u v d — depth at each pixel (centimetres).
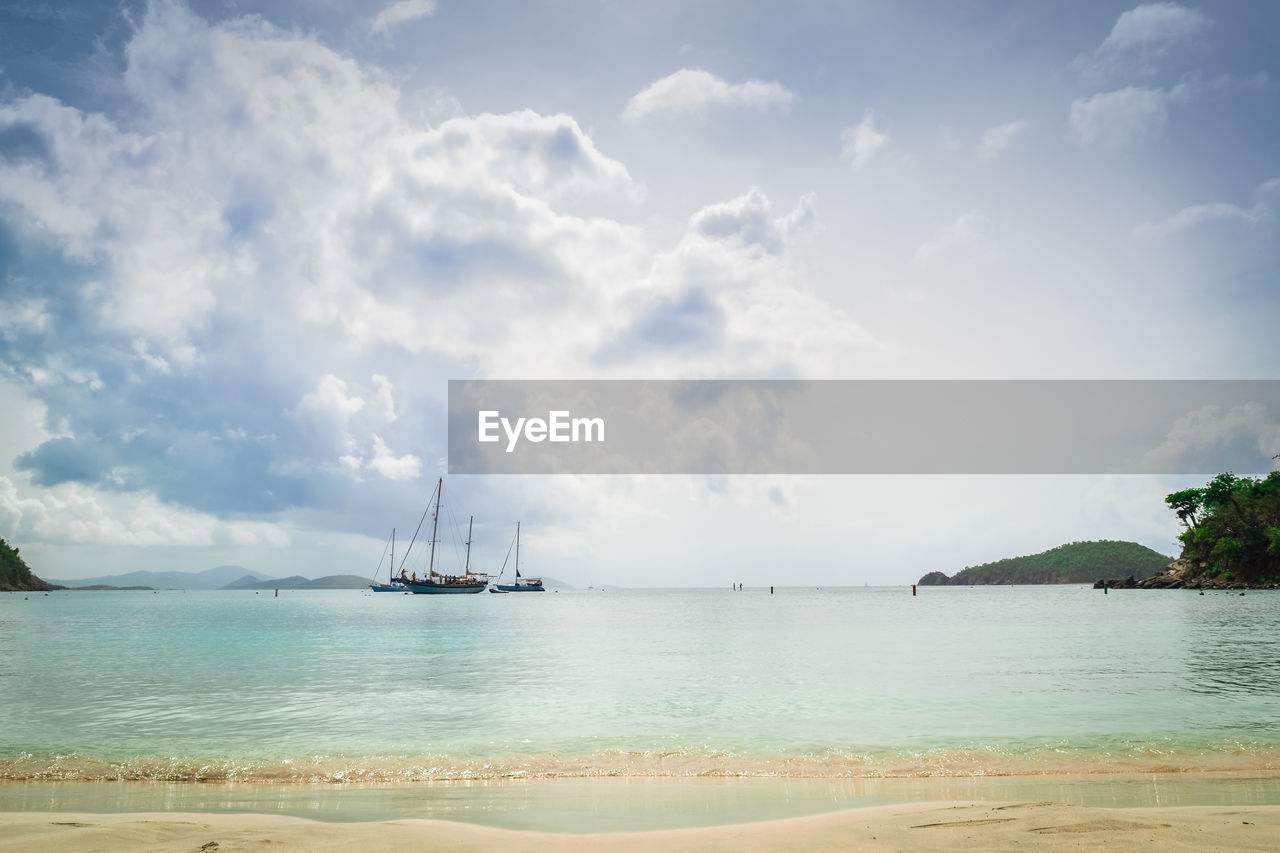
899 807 1052
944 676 2662
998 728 1695
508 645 4403
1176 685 2361
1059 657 3331
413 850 859
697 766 1402
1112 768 1338
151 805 1153
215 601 19688
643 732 1708
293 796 1208
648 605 14388
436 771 1377
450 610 11638
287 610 11712
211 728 1780
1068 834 853
